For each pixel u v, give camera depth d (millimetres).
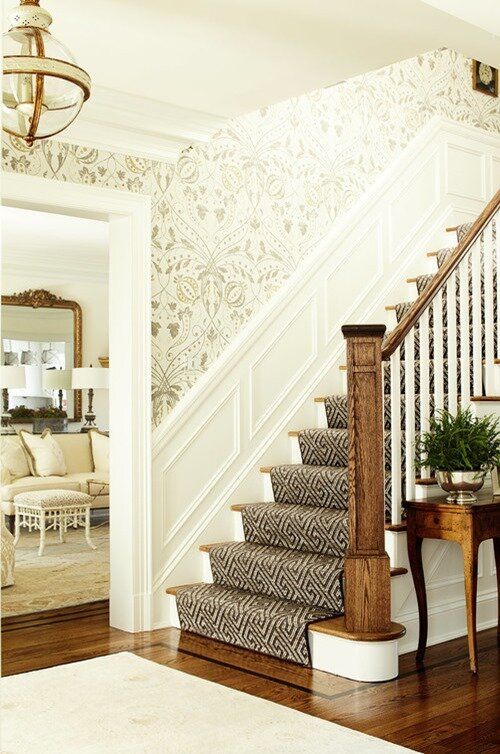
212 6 3107
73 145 4277
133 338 4453
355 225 5707
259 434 5066
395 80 6137
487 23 2977
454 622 4195
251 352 5043
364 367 3615
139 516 4438
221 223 4926
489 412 4445
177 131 4539
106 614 4812
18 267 9711
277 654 3854
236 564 4363
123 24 3287
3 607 4984
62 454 8609
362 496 3594
